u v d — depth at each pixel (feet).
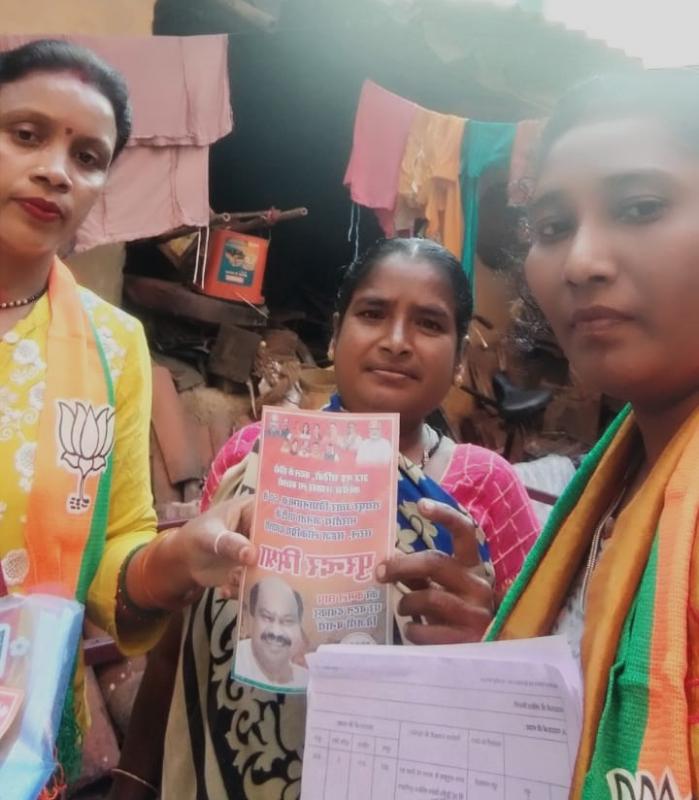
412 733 1.82
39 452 3.02
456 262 3.36
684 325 1.56
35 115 2.81
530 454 12.74
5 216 2.89
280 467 2.31
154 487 8.53
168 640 3.64
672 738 1.34
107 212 7.79
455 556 2.49
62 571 3.05
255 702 2.70
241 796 2.65
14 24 8.10
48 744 2.10
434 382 3.23
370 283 3.23
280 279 15.89
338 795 1.87
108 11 8.73
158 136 7.88
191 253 10.79
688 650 1.40
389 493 2.29
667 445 1.69
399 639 2.50
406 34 11.18
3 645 2.25
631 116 1.63
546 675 1.65
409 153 9.72
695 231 1.53
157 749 3.67
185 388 10.17
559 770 1.62
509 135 9.73
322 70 13.06
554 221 1.76
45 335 3.18
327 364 13.15
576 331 1.69
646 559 1.58
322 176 16.15
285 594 2.26
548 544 2.12
